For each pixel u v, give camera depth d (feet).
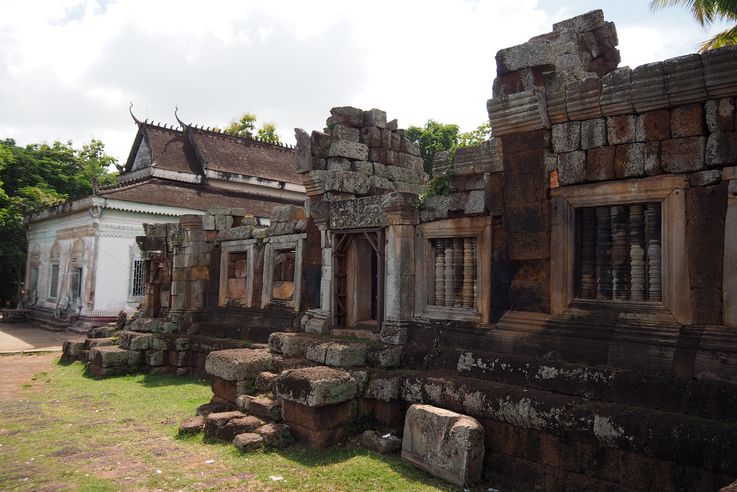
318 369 22.27
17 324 86.22
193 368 38.47
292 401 21.33
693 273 16.75
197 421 23.91
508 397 18.01
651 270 17.90
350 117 34.86
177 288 43.04
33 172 112.98
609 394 16.81
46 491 16.84
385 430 21.53
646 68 17.40
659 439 14.48
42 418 26.22
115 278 74.38
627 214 18.80
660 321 17.28
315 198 32.96
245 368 25.72
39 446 21.58
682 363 16.24
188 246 42.75
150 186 80.89
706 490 13.78
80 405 29.09
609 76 18.26
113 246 74.33
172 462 19.52
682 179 17.07
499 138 21.77
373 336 26.35
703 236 16.61
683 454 14.05
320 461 19.30
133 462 19.56
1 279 107.24
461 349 22.13
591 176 18.86
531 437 17.54
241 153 97.45
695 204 16.79
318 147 33.12
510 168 20.99
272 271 37.01
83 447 21.44
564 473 16.67
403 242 25.26
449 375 21.01
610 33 22.85
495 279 22.20
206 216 42.83
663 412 15.26
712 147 16.46
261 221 77.30
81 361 44.62
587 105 18.83
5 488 17.11
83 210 76.07
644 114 17.88
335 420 21.13
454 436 17.66
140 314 48.14
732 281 16.01
